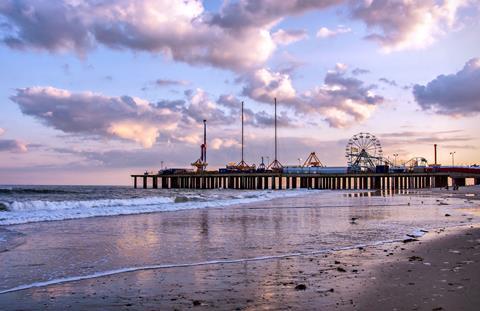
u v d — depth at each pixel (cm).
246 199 5612
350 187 13038
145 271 1087
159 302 802
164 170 13488
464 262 1148
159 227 2142
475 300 782
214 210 3531
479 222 2350
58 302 809
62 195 5516
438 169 12975
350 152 13825
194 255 1325
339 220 2542
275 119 13138
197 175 12594
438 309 728
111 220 2505
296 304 771
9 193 5619
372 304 762
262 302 789
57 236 1772
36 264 1183
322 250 1405
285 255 1310
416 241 1566
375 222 2395
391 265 1115
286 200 5638
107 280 989
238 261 1215
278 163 13188
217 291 877
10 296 852
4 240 1630
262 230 2014
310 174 12419
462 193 7694
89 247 1484
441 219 2550
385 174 12269
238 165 13338
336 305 761
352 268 1084
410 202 4778
